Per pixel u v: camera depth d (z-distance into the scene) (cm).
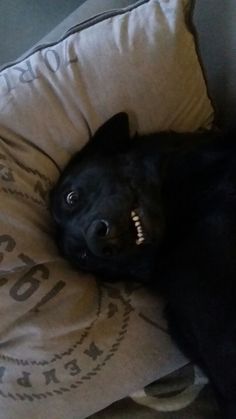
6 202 49
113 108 51
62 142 52
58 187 51
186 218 50
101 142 51
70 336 49
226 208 48
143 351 50
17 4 74
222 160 50
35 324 49
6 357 50
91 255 50
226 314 46
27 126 51
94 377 49
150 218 48
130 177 49
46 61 52
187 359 51
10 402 50
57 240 52
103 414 51
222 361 46
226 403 48
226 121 56
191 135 51
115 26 51
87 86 51
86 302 50
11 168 50
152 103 51
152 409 51
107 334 50
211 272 47
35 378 49
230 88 55
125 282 52
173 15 49
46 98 51
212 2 54
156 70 50
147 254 50
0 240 48
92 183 49
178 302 49
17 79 52
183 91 52
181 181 50
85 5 60
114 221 46
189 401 51
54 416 50
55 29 60
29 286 49
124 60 50
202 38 56
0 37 74
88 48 51
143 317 51
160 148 50
